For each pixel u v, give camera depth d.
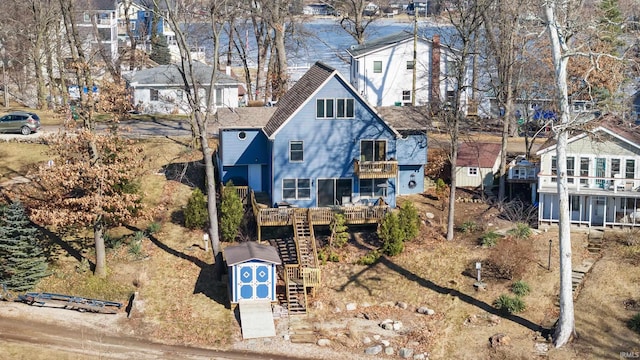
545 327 42.44
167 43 97.12
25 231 44.69
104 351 39.72
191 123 55.66
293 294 45.28
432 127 55.41
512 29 55.62
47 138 47.34
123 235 49.69
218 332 42.12
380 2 97.19
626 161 50.75
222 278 46.47
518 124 70.50
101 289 45.06
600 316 42.88
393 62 73.69
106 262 46.94
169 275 46.56
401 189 56.47
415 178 56.47
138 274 46.31
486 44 64.12
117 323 42.44
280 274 47.53
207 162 46.53
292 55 107.19
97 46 84.00
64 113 49.06
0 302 43.66
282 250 49.03
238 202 49.94
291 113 51.19
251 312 43.22
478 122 70.12
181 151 59.28
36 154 57.53
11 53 78.56
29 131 61.72
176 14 53.03
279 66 70.88
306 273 44.72
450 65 72.81
